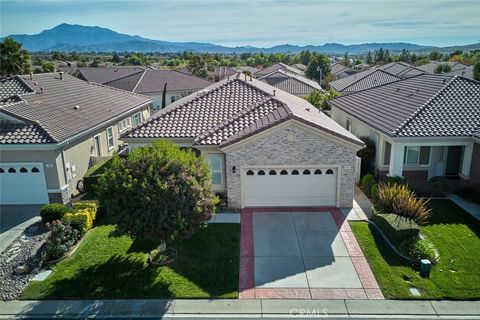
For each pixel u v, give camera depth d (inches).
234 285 518.9
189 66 3577.8
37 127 805.2
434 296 489.7
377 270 544.4
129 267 562.3
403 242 588.4
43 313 473.7
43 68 2436.0
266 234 650.8
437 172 856.9
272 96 919.7
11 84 1062.4
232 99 931.3
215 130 775.1
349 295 496.1
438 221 692.7
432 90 930.1
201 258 583.2
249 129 737.0
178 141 807.7
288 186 743.1
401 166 805.2
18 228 705.0
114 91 1384.1
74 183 879.1
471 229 660.7
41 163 791.1
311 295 497.4
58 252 583.2
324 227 670.5
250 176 737.6
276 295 498.3
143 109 1414.9
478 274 532.7
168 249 602.2
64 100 1050.7
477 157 775.1
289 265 561.6
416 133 773.3
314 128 701.3
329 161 722.8
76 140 891.4
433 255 560.4
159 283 524.1
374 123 888.3
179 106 903.7
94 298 497.4
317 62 3501.5
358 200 791.7
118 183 524.4
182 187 532.1
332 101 1317.7
